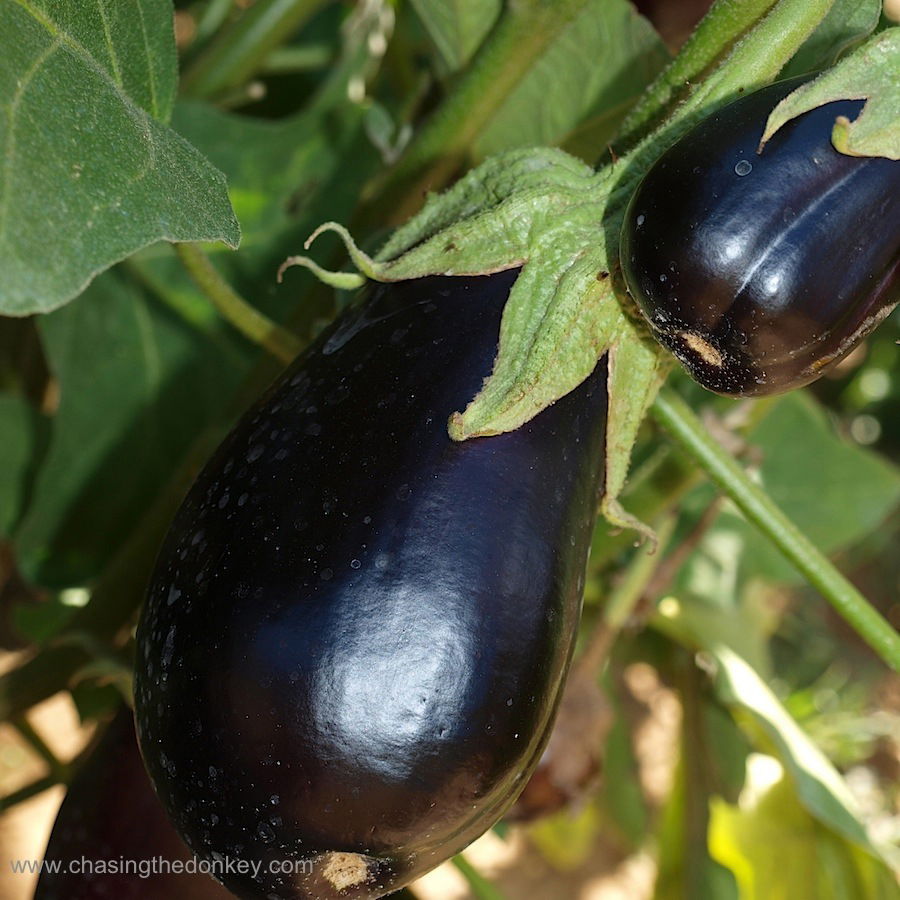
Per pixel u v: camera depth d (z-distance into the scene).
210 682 0.25
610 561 0.54
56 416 0.53
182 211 0.23
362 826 0.25
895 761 1.27
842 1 0.33
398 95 0.63
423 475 0.25
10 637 0.80
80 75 0.24
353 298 0.29
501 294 0.27
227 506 0.26
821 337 0.25
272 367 0.43
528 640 0.26
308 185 0.54
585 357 0.27
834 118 0.24
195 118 0.53
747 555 0.66
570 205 0.28
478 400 0.26
